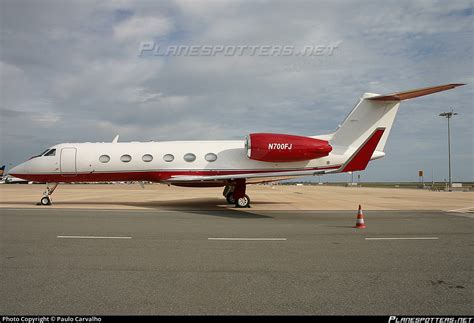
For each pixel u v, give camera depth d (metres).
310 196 28.86
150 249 7.17
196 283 4.99
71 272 5.50
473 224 11.22
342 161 17.00
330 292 4.65
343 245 7.68
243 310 4.07
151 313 3.97
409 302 4.32
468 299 4.43
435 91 14.28
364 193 35.94
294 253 6.88
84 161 17.27
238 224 10.99
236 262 6.16
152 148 17.42
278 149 16.39
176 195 29.11
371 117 16.92
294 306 4.19
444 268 5.83
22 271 5.53
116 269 5.68
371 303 4.29
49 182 17.75
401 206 18.27
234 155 17.31
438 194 33.56
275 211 15.34
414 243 7.96
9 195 27.62
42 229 9.74
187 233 9.18
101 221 11.50
